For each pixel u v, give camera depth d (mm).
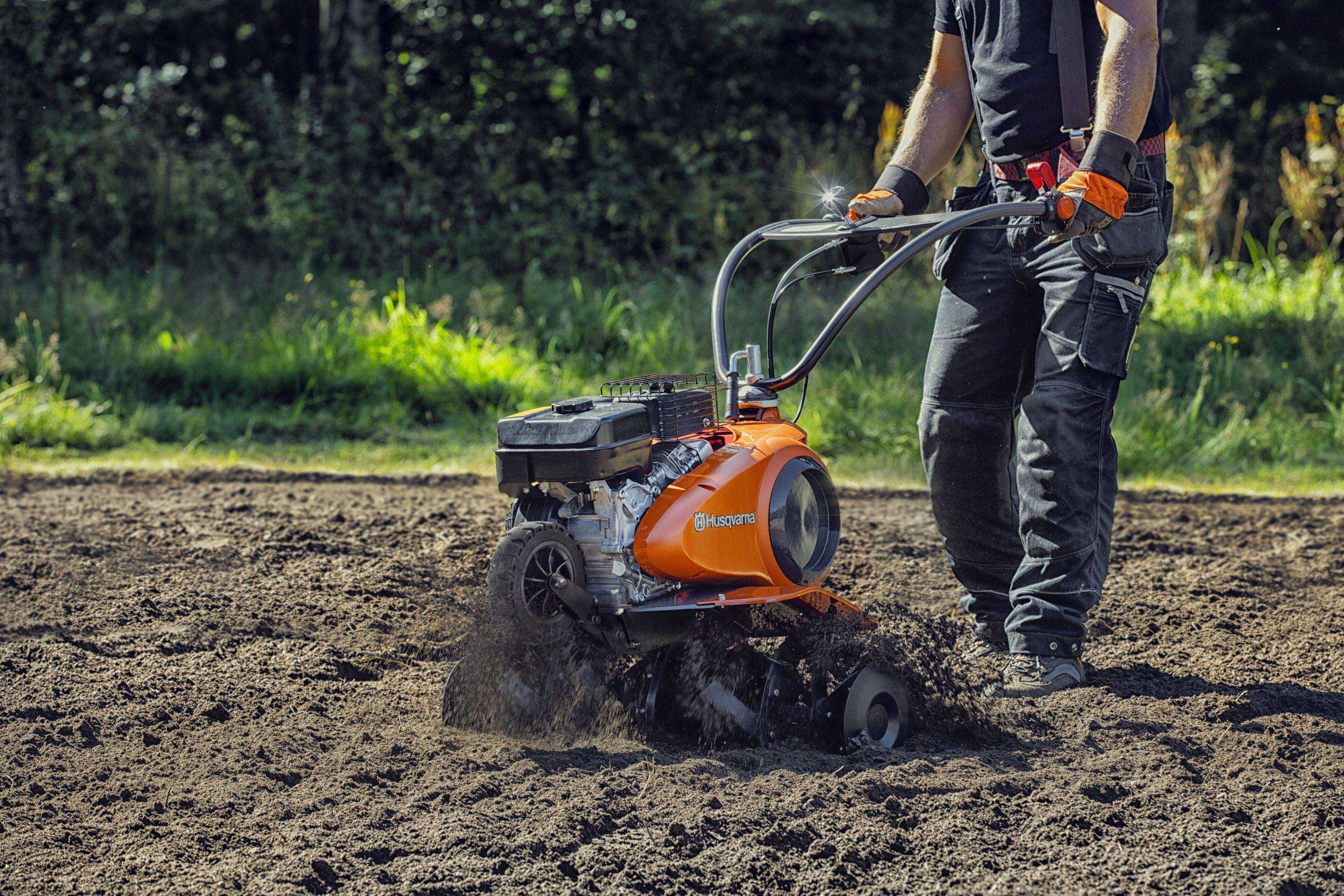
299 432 15297
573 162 24141
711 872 4527
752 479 5723
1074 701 6387
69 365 16234
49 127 22297
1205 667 7117
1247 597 8664
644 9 24438
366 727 6055
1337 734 5883
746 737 5715
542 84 24688
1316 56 29688
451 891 4375
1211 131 27578
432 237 21734
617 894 4363
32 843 4727
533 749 5656
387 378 16344
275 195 22359
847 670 5789
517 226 22203
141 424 14898
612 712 5918
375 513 10922
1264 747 5719
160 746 5793
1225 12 29484
